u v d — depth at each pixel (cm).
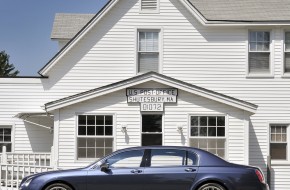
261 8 2380
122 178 1358
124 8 2236
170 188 1355
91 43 2231
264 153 2216
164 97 2011
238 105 1997
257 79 2239
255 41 2258
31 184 1362
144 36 2242
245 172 1361
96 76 2225
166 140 2011
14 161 2152
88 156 1992
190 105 2016
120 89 1994
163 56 2230
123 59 2228
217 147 2016
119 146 2002
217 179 1350
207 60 2241
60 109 1991
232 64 2242
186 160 1378
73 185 1356
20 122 2277
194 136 2014
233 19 2245
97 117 2006
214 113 2012
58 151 1981
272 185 2209
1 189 1756
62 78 2238
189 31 2245
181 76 2233
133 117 2009
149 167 1369
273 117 2228
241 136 2012
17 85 2256
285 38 2256
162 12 2242
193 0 2467
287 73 2247
